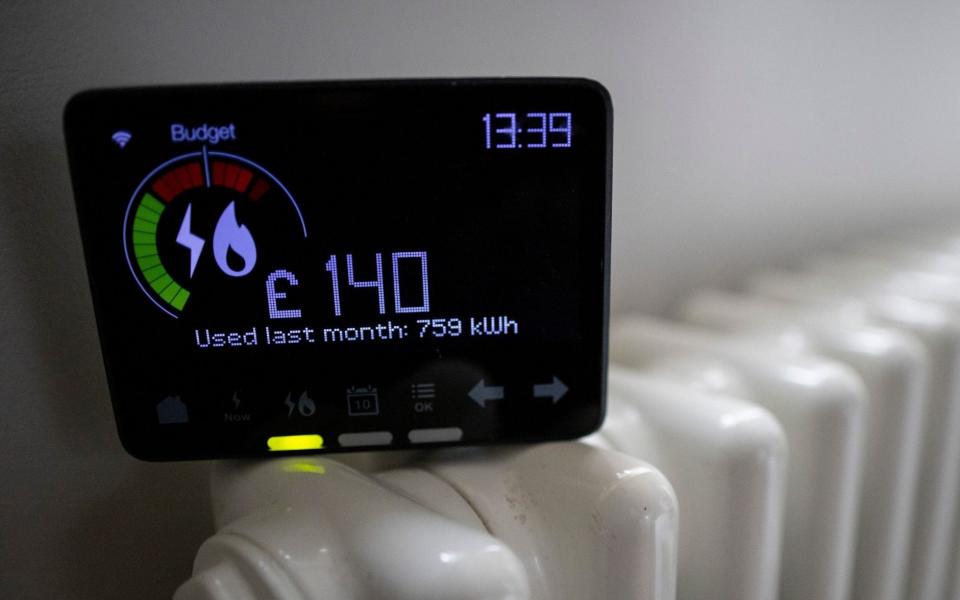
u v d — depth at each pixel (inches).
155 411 12.4
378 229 12.2
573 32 18.9
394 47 16.7
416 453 14.0
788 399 16.3
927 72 27.6
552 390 13.0
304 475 11.9
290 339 12.4
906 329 19.8
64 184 14.1
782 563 17.4
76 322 14.6
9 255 13.8
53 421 14.8
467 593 9.5
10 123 13.4
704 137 22.0
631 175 20.8
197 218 11.9
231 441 12.7
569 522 11.7
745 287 23.7
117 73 14.1
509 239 12.4
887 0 25.3
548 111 12.1
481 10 17.6
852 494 16.7
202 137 11.6
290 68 15.6
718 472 13.9
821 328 19.2
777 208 24.6
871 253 25.7
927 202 29.6
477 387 12.9
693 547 14.6
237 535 10.3
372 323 12.5
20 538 14.9
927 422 20.2
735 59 22.0
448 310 12.6
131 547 16.0
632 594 11.4
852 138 26.0
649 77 20.4
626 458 12.2
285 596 9.5
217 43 14.9
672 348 18.3
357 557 10.0
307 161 11.9
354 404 12.7
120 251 11.9
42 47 13.4
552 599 12.0
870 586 19.5
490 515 12.3
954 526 22.1
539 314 12.8
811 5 23.3
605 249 12.6
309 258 12.2
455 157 12.1
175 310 12.2
